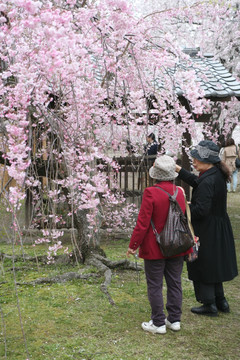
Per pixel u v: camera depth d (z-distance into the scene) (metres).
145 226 2.75
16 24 2.23
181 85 3.77
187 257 3.00
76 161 3.84
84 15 2.88
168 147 5.66
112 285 3.99
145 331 2.91
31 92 2.60
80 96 3.23
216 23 9.73
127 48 3.82
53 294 3.72
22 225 5.91
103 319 3.13
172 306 2.91
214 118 10.19
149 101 4.66
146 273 2.91
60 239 6.30
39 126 4.14
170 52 3.90
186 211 3.02
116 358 2.49
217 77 6.64
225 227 3.17
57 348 2.63
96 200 3.28
